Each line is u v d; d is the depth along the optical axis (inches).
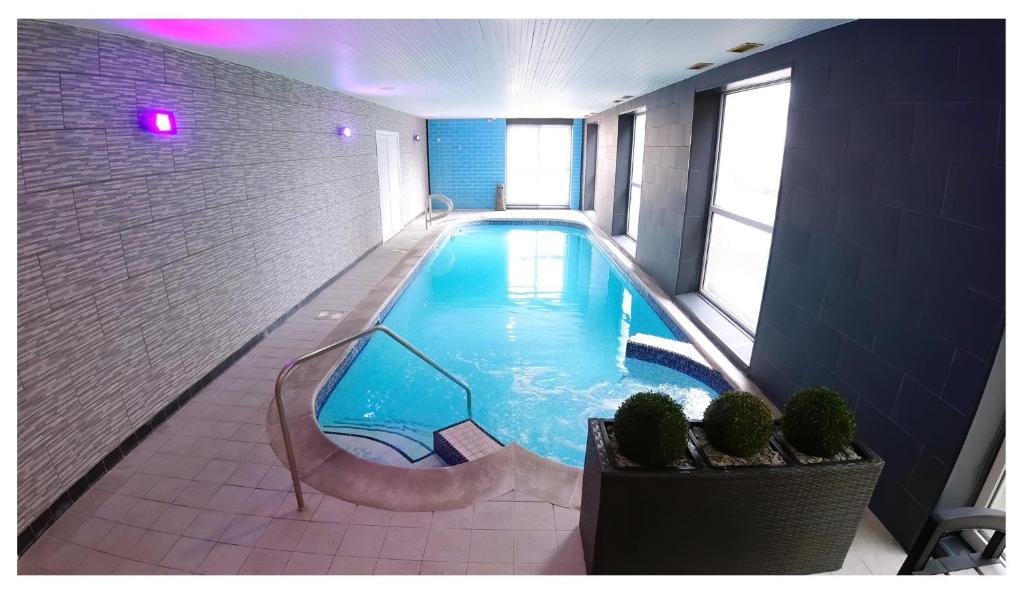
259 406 140.3
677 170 232.5
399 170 416.2
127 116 118.7
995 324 73.1
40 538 93.7
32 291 94.0
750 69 156.1
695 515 79.1
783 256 138.2
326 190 254.4
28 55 93.4
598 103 335.6
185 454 118.6
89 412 107.1
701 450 80.7
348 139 286.0
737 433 78.5
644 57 160.1
